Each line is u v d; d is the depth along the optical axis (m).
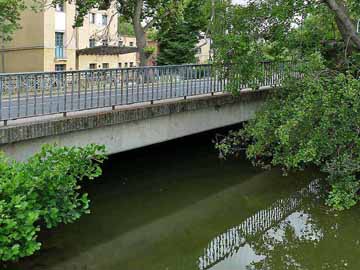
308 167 14.22
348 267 8.36
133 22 22.23
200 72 12.34
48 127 8.38
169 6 21.88
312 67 10.05
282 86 11.37
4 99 8.37
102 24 36.03
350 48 11.35
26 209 6.16
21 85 8.52
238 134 12.12
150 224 9.85
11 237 5.86
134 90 10.60
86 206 7.14
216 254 8.85
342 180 9.28
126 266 7.96
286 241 9.60
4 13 21.66
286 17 11.07
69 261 7.71
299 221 10.60
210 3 11.83
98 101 9.55
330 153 9.46
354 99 8.94
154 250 8.72
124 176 12.84
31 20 31.06
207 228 10.05
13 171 6.41
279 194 12.27
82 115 9.02
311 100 9.29
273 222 10.60
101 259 8.02
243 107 13.97
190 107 11.85
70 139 8.88
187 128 11.97
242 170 14.12
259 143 10.80
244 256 8.87
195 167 14.29
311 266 8.44
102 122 9.39
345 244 9.38
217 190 12.28
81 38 33.78
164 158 14.80
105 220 9.72
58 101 8.80
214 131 16.11
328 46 11.97
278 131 9.27
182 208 10.93
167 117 11.23
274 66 13.25
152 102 10.91
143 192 11.67
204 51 36.78
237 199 11.83
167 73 11.34
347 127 9.21
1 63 32.50
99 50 30.67
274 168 14.38
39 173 6.57
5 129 7.73
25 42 31.50
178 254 8.70
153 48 35.69
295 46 11.64
